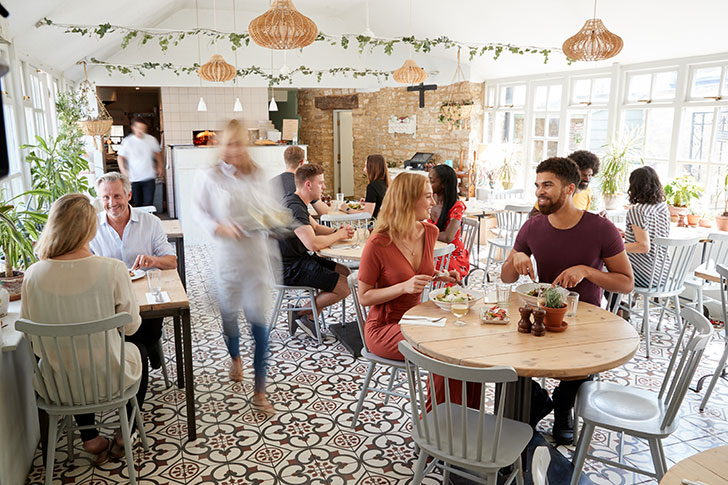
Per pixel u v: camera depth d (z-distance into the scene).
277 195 4.01
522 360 2.02
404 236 2.80
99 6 4.41
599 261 2.71
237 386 3.48
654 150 6.12
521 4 5.93
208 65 6.54
